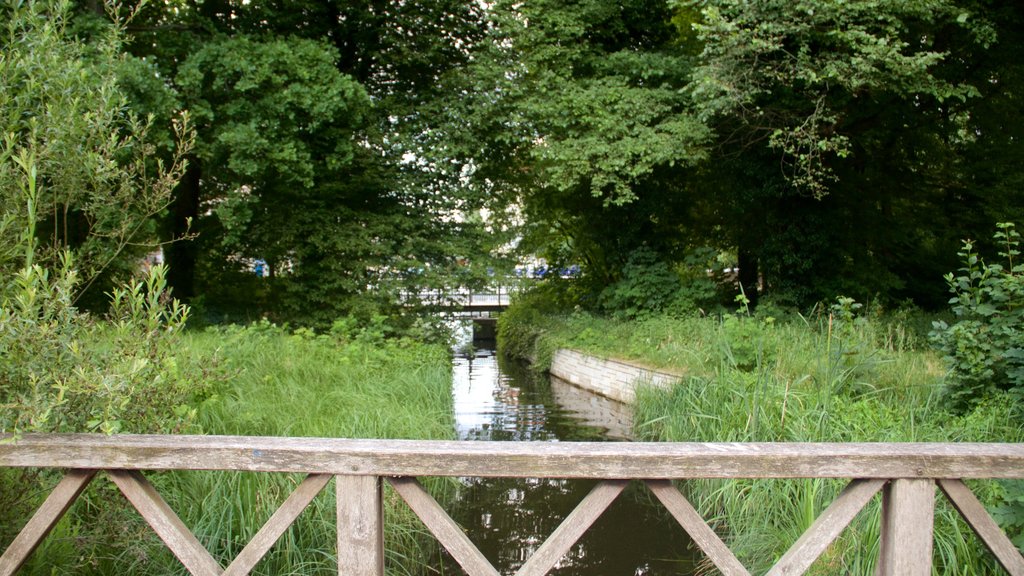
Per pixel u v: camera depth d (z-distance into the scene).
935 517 4.10
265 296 14.90
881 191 15.68
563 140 13.20
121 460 2.33
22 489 2.93
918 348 9.58
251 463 2.31
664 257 16.09
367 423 6.00
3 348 2.57
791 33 10.54
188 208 14.19
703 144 13.13
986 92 13.61
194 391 4.79
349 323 10.82
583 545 5.53
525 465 2.28
